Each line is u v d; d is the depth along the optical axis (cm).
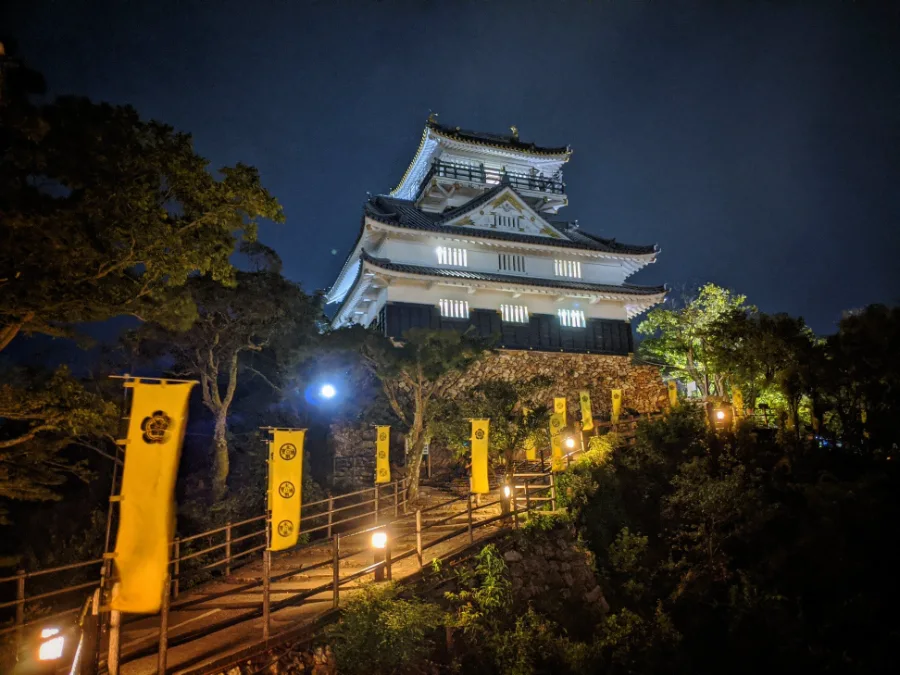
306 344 2414
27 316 955
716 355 2666
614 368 3434
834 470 2081
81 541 1692
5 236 870
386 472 2102
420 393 2231
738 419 2345
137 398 803
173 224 1124
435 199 4131
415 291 3325
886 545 1702
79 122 934
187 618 1104
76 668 679
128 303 1116
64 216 904
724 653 1526
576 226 4566
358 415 2664
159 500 782
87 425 1085
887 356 2167
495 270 3634
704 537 1788
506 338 3459
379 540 1174
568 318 3662
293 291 2262
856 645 1508
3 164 900
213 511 1902
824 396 2517
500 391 1977
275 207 1182
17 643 952
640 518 1959
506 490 1659
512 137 4616
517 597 1338
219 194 1124
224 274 1230
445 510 1992
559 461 1998
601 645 1330
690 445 2225
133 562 758
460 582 1288
